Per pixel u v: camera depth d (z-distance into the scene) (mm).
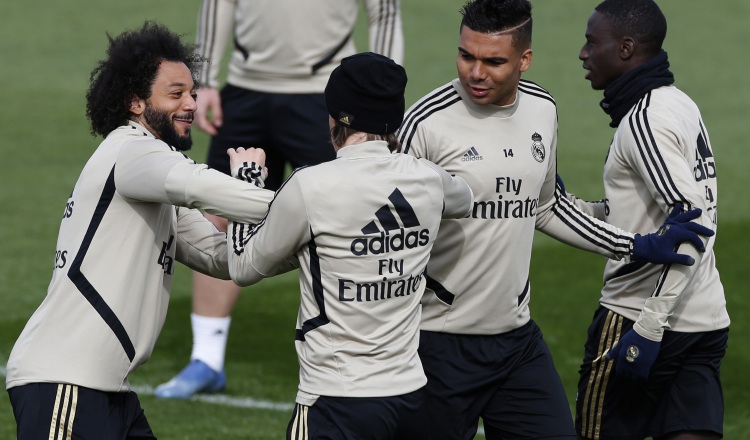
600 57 14273
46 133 37406
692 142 13836
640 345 13570
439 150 13414
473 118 13469
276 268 12047
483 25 12742
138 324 12430
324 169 11648
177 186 11875
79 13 51469
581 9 53500
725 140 38156
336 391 11672
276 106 20766
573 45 48375
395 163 11852
